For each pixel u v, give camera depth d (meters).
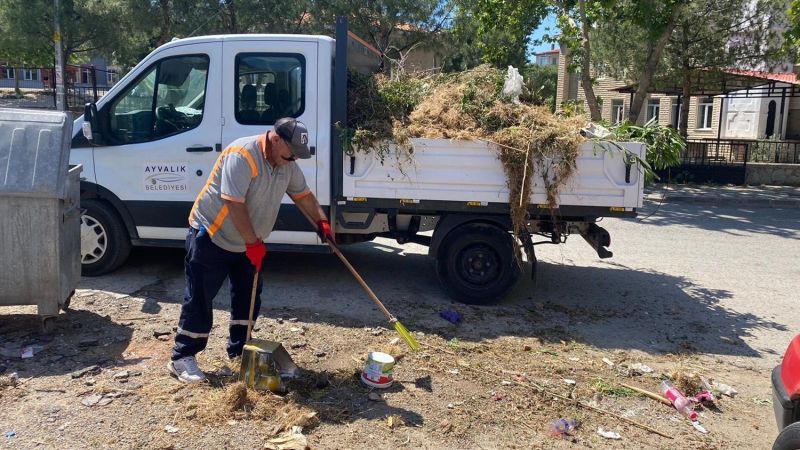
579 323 6.06
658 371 5.04
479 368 4.84
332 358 4.87
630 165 5.84
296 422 3.83
